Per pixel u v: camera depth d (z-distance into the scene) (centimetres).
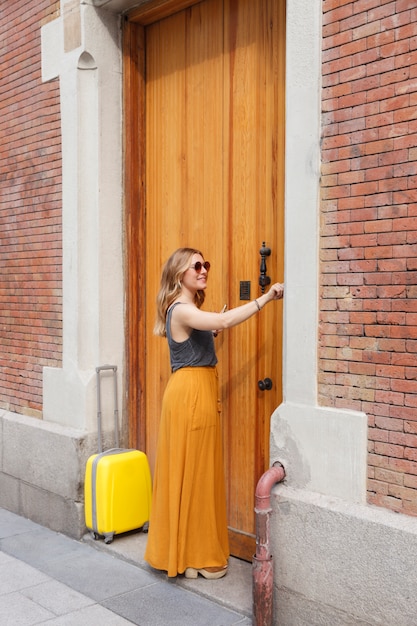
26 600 383
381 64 302
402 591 287
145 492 468
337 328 324
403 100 295
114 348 496
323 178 327
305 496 329
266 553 335
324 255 328
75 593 391
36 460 518
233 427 428
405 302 296
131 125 491
